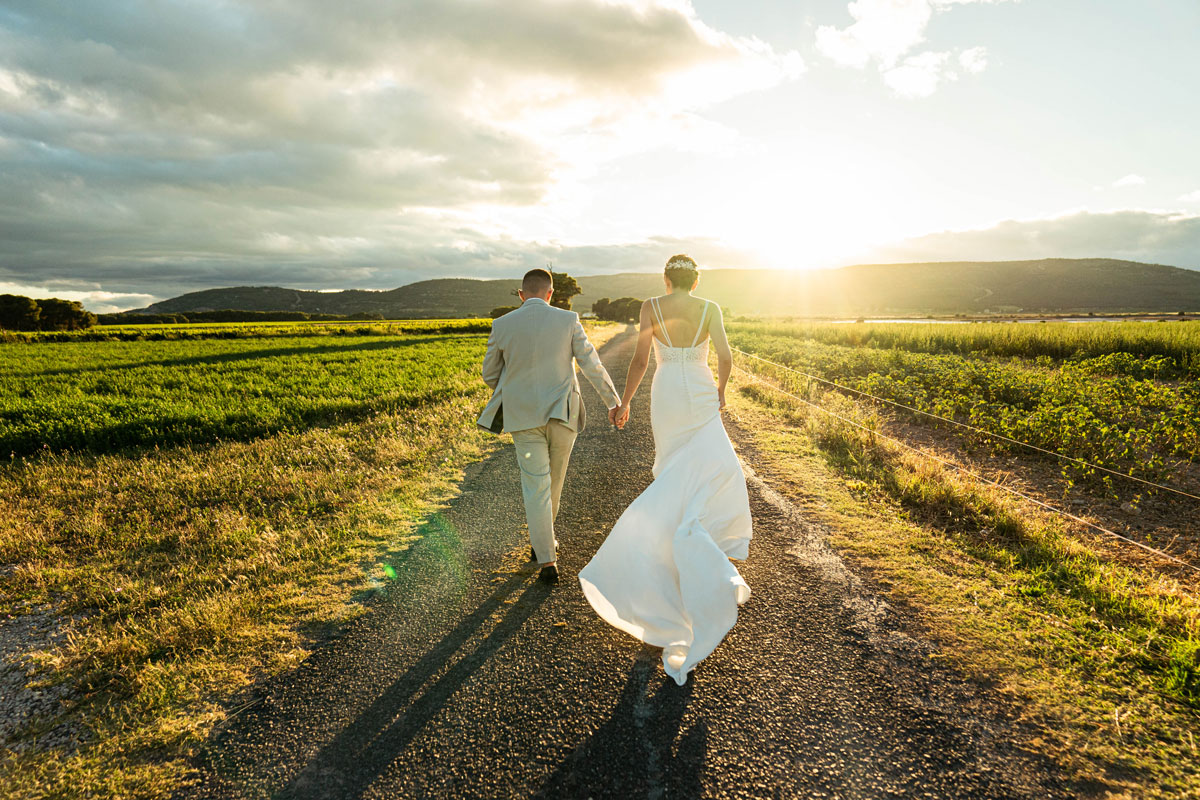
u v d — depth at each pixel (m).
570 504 4.91
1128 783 1.92
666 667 2.56
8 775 2.14
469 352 24.17
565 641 2.88
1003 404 8.49
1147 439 6.16
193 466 6.42
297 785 2.04
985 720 2.24
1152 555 3.85
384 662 2.75
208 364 21.59
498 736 2.23
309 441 7.46
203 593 3.53
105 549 4.32
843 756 2.08
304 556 3.97
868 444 6.34
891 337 22.52
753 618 3.02
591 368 3.51
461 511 4.84
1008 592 3.21
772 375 12.84
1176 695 2.32
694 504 2.92
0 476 6.49
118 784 2.07
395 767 2.10
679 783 1.98
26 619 3.38
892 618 2.98
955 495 4.55
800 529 4.17
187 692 2.58
